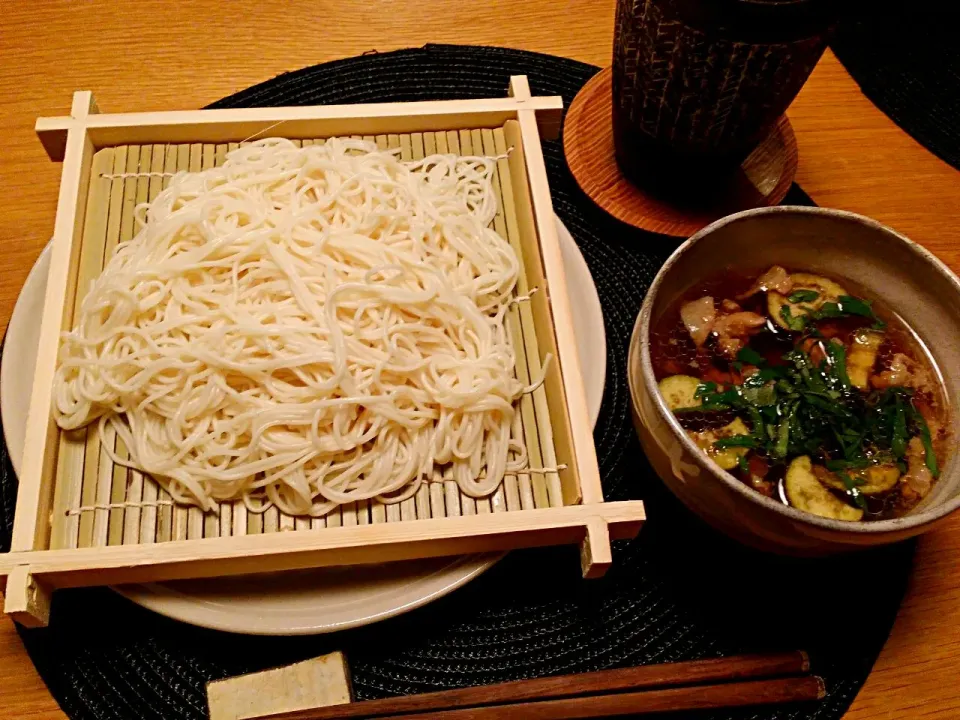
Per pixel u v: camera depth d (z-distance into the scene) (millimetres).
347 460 357
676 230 425
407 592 328
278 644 349
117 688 339
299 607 325
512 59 479
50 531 328
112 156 394
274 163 389
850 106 473
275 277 366
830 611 362
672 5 336
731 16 328
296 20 483
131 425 352
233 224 372
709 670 340
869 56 485
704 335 368
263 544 306
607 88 464
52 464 334
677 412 352
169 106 456
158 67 466
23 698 336
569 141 450
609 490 385
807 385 352
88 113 387
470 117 406
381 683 345
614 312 421
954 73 481
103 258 377
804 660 344
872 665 352
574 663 352
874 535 287
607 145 449
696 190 432
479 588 363
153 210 372
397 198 387
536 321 377
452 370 368
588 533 316
